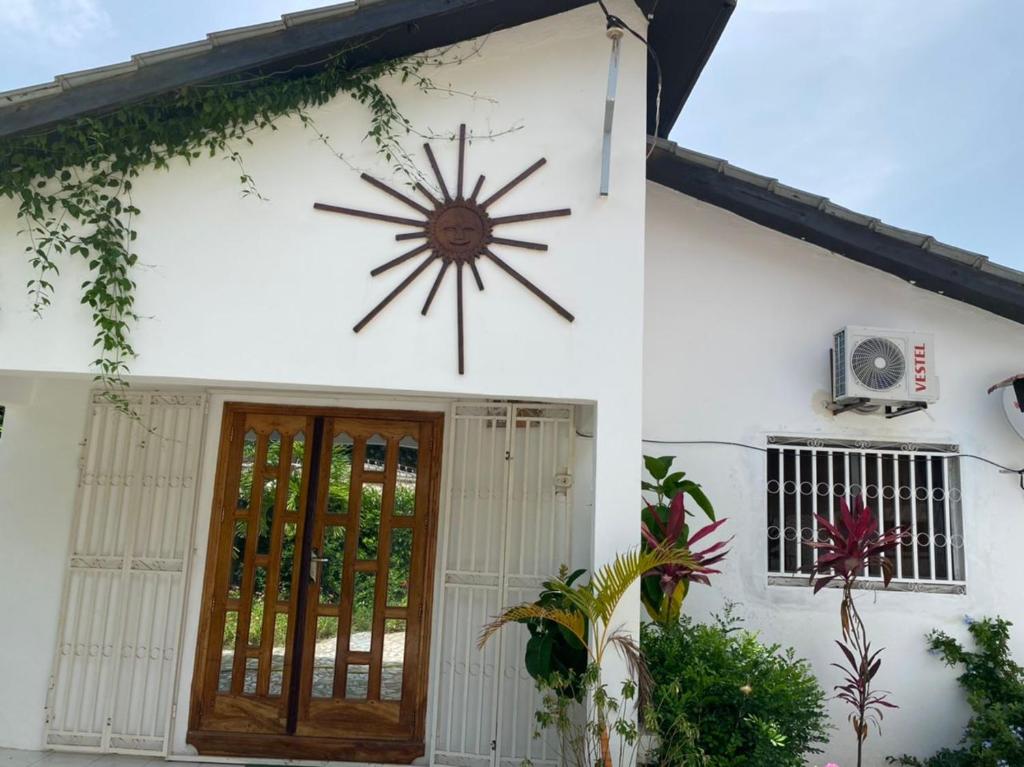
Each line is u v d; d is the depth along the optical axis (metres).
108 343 3.98
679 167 4.98
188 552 5.25
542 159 4.36
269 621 5.24
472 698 5.12
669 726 4.09
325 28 3.96
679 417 5.22
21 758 4.91
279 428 5.45
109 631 5.21
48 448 5.39
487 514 5.30
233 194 4.21
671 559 3.88
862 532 4.49
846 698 4.54
